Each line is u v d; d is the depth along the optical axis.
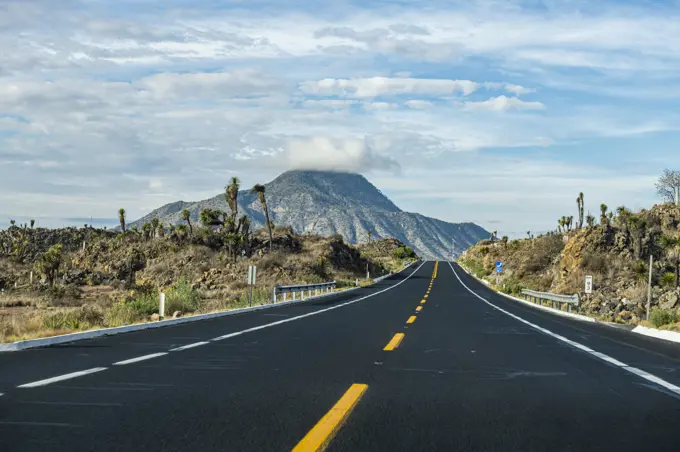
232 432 5.75
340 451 5.17
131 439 5.46
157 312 29.36
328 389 8.09
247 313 24.75
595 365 10.91
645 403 7.46
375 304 32.25
